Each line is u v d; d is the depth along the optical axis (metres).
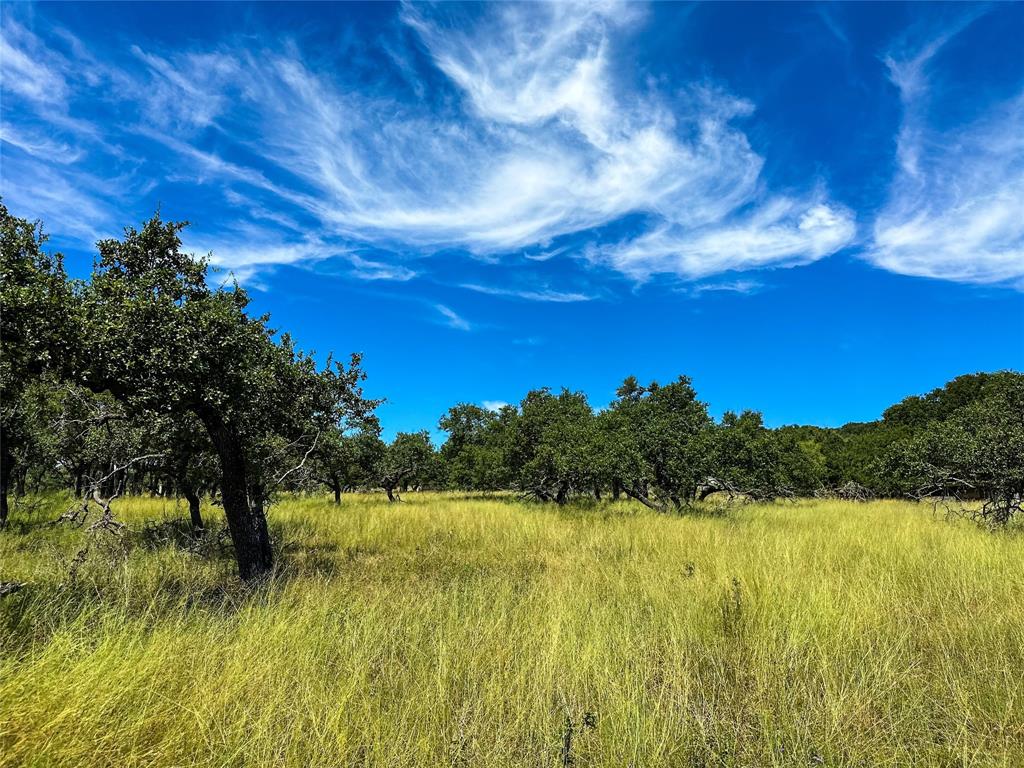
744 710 3.82
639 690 3.89
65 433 10.93
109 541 8.84
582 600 6.25
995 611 5.73
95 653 3.75
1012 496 13.55
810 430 56.38
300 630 4.89
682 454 18.44
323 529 13.73
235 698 3.55
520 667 4.27
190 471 10.62
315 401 10.27
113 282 6.58
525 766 3.13
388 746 3.21
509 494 34.47
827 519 15.55
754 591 6.38
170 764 2.90
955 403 42.19
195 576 7.87
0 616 4.82
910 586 6.94
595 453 18.12
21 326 5.66
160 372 6.57
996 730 3.45
